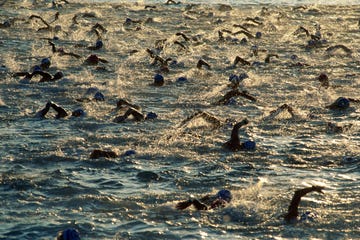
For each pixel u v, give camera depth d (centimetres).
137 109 5494
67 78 6825
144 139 4619
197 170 3959
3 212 3278
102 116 5316
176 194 3544
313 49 9106
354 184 3678
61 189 3612
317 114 5409
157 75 6638
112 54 8644
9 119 5194
